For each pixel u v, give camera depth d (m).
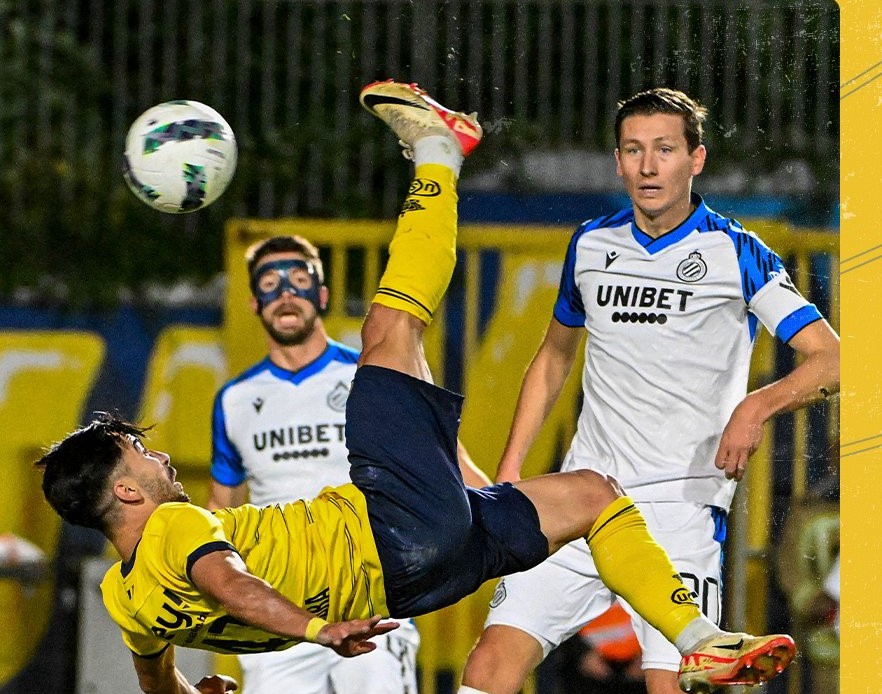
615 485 15.58
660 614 14.36
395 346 15.12
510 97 31.69
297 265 21.77
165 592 14.05
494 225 31.64
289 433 21.45
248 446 21.59
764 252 16.33
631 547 14.91
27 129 35.16
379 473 14.75
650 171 16.12
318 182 33.12
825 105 30.03
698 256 16.34
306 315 21.67
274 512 14.81
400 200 33.41
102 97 35.78
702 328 16.34
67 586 29.02
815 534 23.00
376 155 33.53
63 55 35.59
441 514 14.65
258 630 14.61
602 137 31.69
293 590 14.47
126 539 14.60
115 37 35.69
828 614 23.09
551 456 25.84
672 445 16.47
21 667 28.06
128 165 16.72
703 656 13.57
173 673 15.67
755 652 13.27
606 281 16.66
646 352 16.42
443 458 14.88
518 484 15.45
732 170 30.27
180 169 16.59
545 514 15.16
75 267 33.94
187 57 34.19
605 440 16.78
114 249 34.06
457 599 15.10
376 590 14.76
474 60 31.03
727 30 29.91
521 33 31.09
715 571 16.48
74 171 34.69
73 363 31.72
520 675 16.36
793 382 15.73
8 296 33.56
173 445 28.31
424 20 30.83
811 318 15.99
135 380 33.09
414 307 15.23
